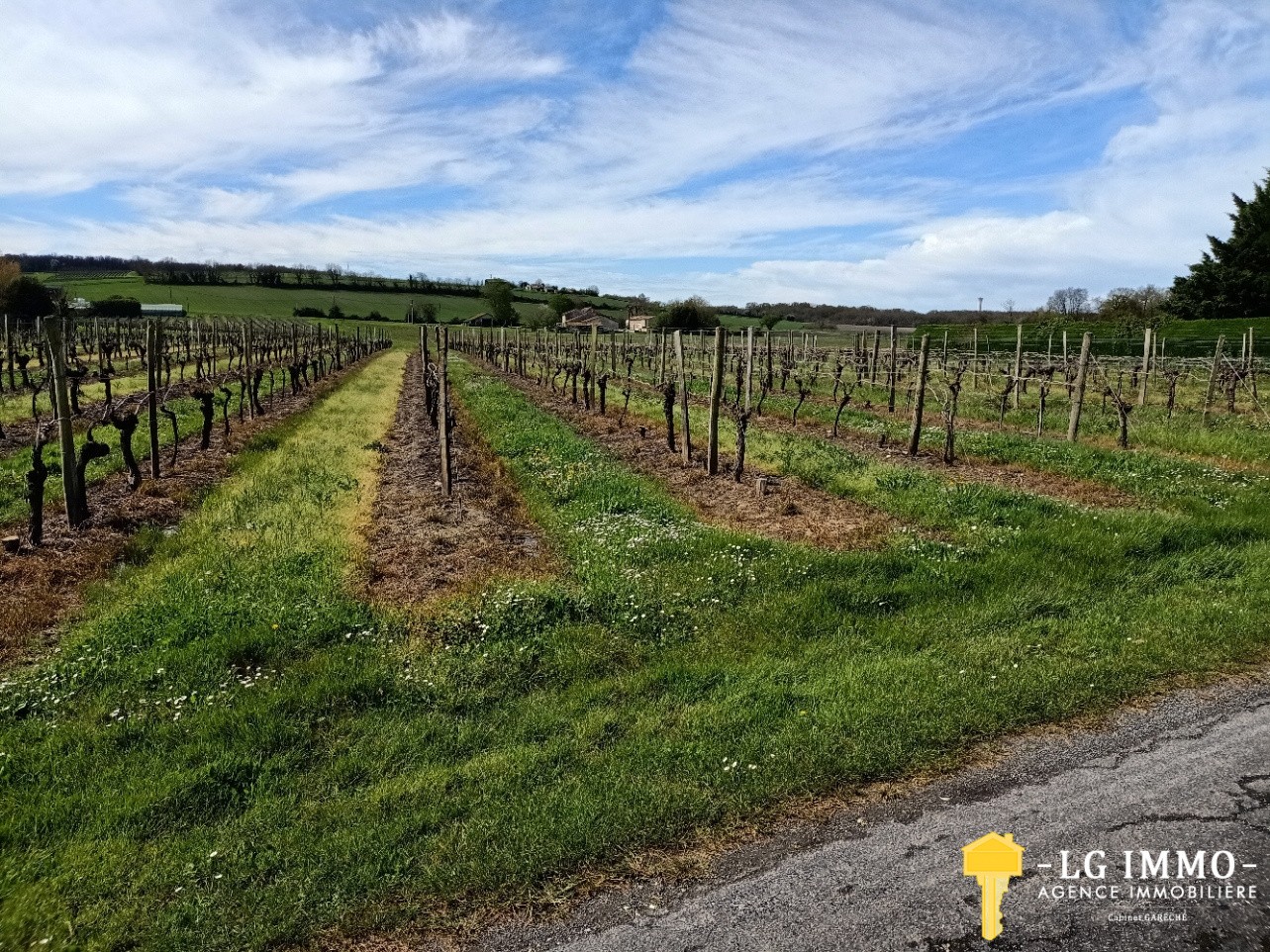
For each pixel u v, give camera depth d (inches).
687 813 195.3
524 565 381.1
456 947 158.6
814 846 184.1
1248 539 400.2
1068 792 201.8
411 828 192.5
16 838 190.2
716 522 468.1
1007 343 2167.8
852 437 800.3
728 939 155.9
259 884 176.4
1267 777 205.6
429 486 565.0
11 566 356.2
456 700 253.8
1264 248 2257.6
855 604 323.9
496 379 1633.9
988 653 278.8
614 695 259.0
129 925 164.7
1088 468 588.1
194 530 430.0
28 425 754.8
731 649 290.2
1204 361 1339.8
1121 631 295.1
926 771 213.0
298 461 635.5
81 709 248.2
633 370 1716.3
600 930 160.4
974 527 419.5
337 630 294.5
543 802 200.7
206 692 257.1
